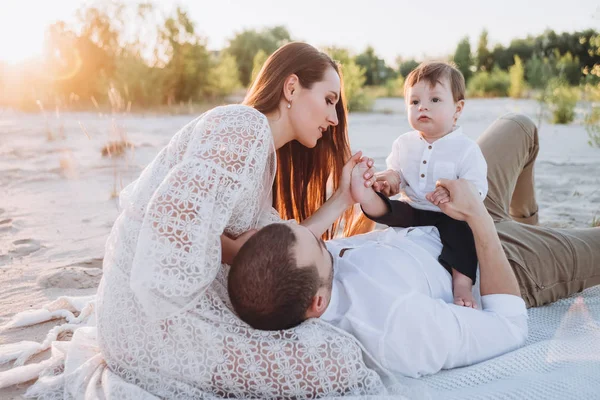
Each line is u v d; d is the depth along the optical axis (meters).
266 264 1.91
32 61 21.58
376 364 2.06
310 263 1.95
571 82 21.17
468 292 2.36
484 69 32.09
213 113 2.14
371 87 30.64
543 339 2.57
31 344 2.64
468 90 25.11
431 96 2.84
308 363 1.96
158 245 1.93
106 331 2.09
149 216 1.95
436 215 2.73
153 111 19.48
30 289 3.47
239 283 1.94
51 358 2.41
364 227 3.18
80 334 2.45
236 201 2.05
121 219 2.16
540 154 8.80
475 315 2.16
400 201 2.78
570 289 2.91
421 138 2.97
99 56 22.62
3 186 6.80
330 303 2.12
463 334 2.11
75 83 22.31
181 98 23.38
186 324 2.00
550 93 14.70
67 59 22.09
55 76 21.97
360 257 2.27
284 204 2.92
